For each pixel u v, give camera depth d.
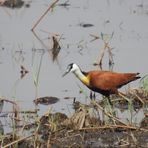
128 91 15.59
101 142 12.58
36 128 13.02
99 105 14.41
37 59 19.50
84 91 16.23
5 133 13.27
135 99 15.21
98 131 12.97
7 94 16.09
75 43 21.14
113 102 15.35
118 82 15.10
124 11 25.17
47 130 13.16
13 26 23.48
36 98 15.46
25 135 12.98
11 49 20.47
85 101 15.56
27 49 20.56
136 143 12.42
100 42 21.17
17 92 16.28
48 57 19.70
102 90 15.16
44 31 22.53
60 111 14.76
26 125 13.62
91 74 15.29
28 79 17.44
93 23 23.53
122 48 20.16
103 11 25.34
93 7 26.16
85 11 25.45
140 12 24.84
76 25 23.34
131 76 15.27
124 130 13.04
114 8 25.80
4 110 14.92
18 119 13.98
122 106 15.11
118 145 12.45
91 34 21.45
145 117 14.07
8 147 12.26
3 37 21.97
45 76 17.75
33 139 12.52
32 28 22.84
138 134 12.78
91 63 18.91
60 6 26.61
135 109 14.84
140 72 17.64
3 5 26.94
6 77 17.61
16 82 17.16
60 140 12.63
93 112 14.10
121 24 23.12
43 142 12.54
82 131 12.98
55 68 18.52
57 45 20.64
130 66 18.28
